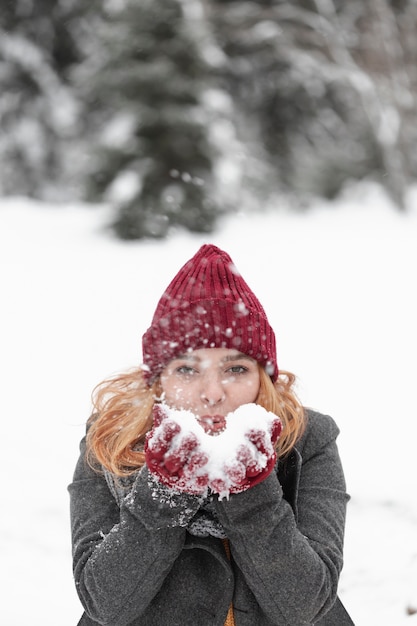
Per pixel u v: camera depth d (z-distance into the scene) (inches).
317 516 64.0
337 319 296.7
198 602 63.2
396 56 745.6
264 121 818.2
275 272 402.3
